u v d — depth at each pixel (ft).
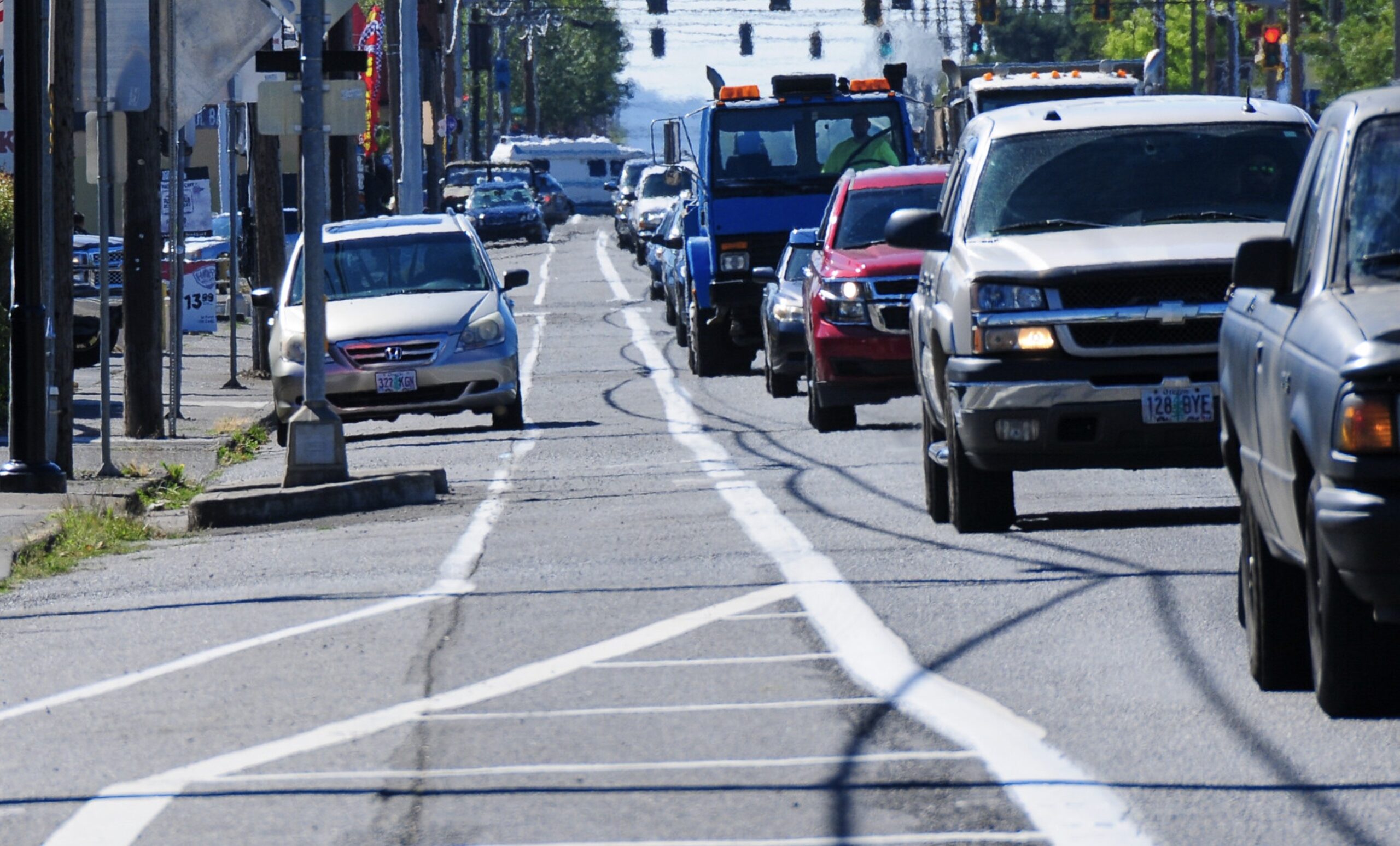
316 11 144.25
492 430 196.54
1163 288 104.01
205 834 57.72
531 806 59.57
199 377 266.98
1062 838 54.75
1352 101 72.59
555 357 294.87
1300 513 66.44
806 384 231.30
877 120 246.47
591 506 132.26
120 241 266.77
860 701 71.36
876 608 88.33
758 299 243.60
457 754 65.92
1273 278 70.28
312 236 142.82
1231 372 76.64
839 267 177.47
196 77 198.49
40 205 152.87
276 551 119.65
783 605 90.02
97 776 64.90
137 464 173.47
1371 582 61.77
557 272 517.14
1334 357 63.05
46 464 153.07
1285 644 70.44
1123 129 116.06
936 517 115.96
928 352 117.60
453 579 102.17
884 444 165.89
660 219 526.98
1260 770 61.05
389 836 57.00
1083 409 103.65
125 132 167.94
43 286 153.38
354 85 179.01
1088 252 105.50
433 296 198.59
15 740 70.85
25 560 119.03
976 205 114.01
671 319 345.72
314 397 142.31
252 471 173.47
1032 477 137.28
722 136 245.24
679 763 63.82
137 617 96.22
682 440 176.76
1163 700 70.18
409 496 139.44
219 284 367.66
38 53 152.25
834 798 59.21
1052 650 78.74
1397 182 69.21
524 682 76.43
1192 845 53.98
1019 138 116.47
